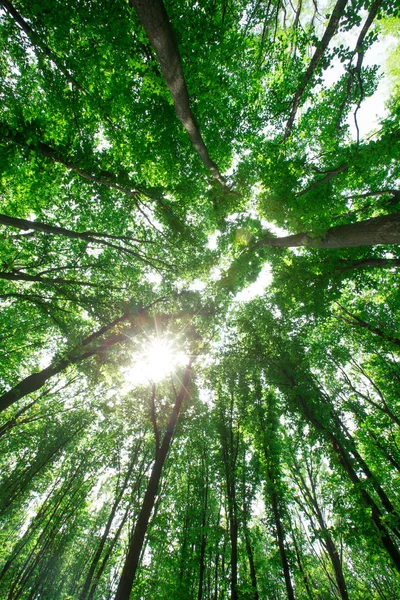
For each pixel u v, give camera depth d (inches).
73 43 251.0
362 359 689.6
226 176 352.5
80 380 684.1
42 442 751.1
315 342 660.7
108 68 277.6
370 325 481.7
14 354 574.2
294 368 586.2
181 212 407.8
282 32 311.1
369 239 219.3
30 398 683.4
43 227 272.5
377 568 855.7
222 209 356.5
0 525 969.5
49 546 767.7
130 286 484.1
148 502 381.4
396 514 426.9
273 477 539.2
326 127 341.4
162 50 157.9
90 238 324.5
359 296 564.7
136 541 348.8
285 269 403.5
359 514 421.7
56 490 833.5
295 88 325.1
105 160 311.1
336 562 520.4
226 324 689.0
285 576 454.6
